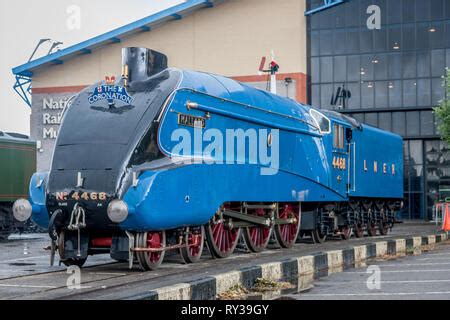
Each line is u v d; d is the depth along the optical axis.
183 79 13.00
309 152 18.20
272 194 16.14
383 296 9.80
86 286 10.05
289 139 17.11
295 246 18.45
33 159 24.72
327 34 38.16
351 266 14.47
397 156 26.80
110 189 11.34
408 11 37.56
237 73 36.34
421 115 37.75
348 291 10.41
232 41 36.44
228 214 14.53
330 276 12.50
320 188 18.78
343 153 20.52
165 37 37.22
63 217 11.68
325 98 38.12
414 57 37.50
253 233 16.06
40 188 12.19
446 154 38.34
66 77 38.25
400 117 38.00
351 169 21.31
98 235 12.18
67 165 11.77
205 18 36.72
